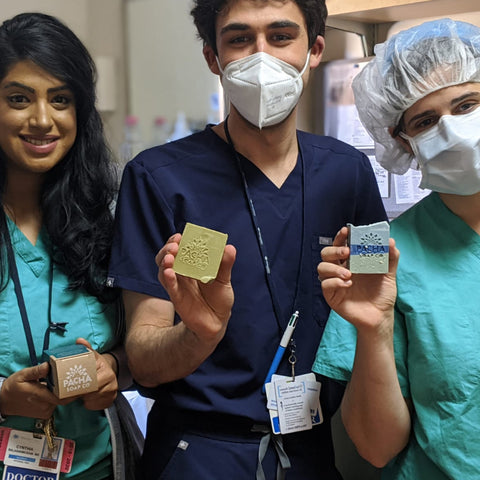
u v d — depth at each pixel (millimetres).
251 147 1355
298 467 1264
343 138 1775
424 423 1142
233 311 1270
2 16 3008
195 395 1263
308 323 1317
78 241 1325
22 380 1148
